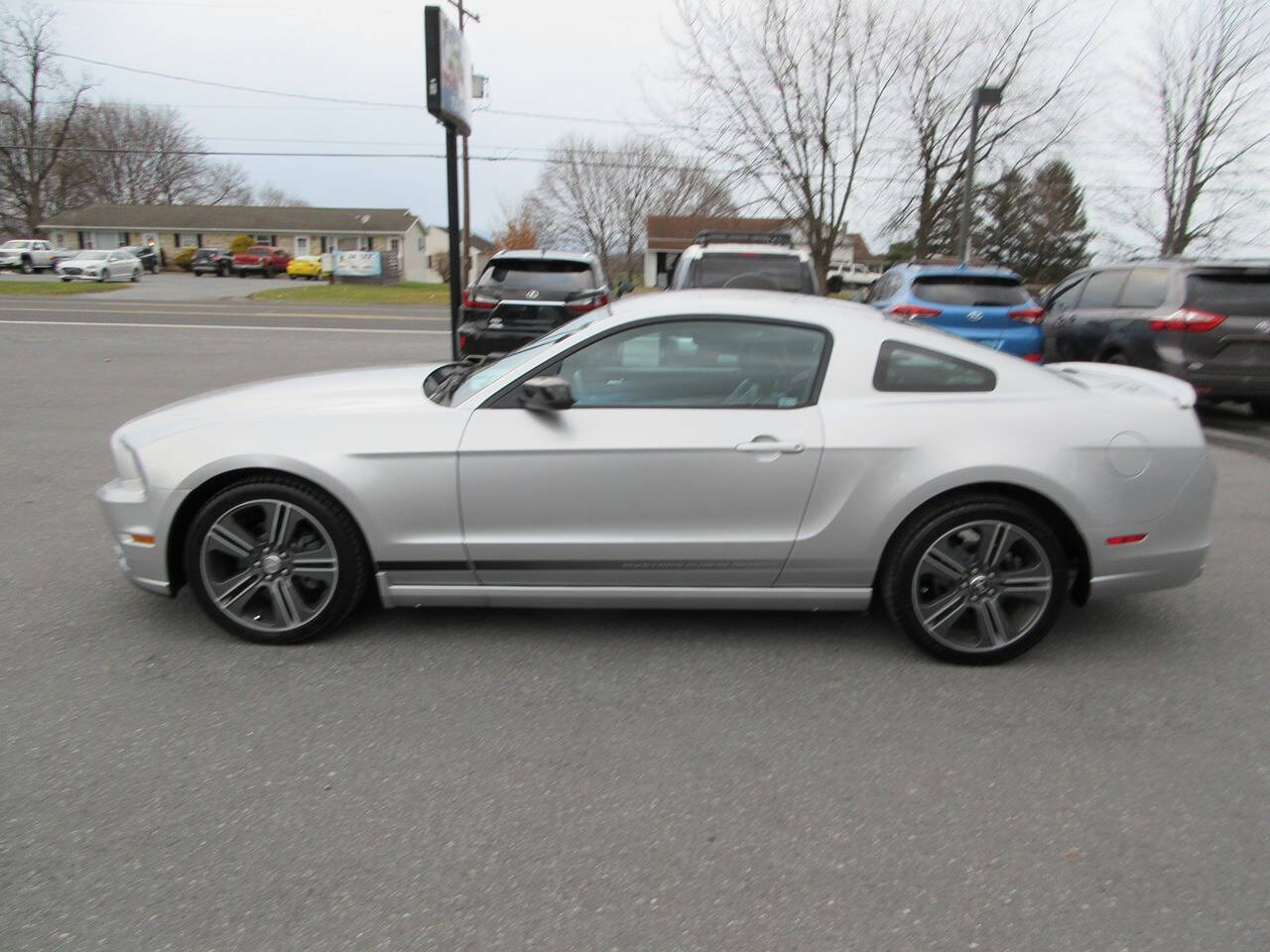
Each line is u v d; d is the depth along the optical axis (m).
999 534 3.81
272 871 2.58
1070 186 26.66
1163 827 2.82
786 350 3.91
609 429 3.80
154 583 3.99
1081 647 4.14
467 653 3.98
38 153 61.12
